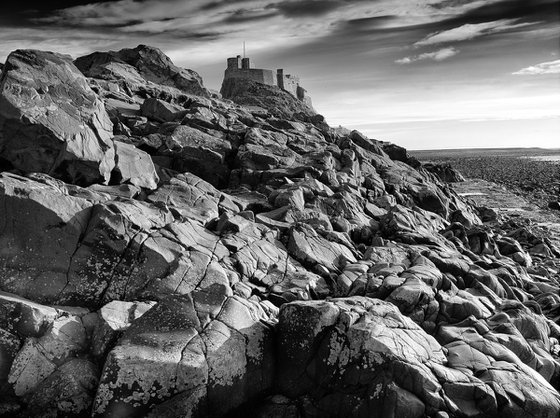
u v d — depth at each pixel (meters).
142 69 60.44
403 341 14.26
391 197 34.97
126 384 12.79
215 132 35.38
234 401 13.97
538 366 16.38
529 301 21.19
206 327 14.34
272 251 21.67
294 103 105.56
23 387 13.47
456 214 38.09
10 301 14.38
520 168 123.94
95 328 14.80
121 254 17.06
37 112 21.27
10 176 17.64
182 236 19.19
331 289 20.59
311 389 14.19
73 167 21.81
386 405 13.05
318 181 31.08
